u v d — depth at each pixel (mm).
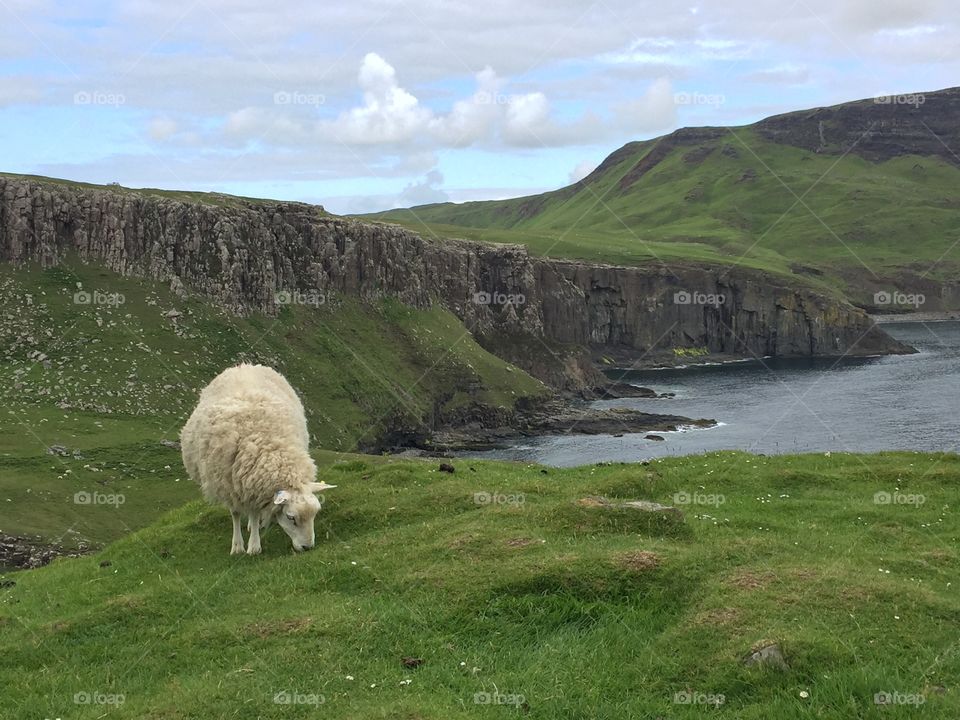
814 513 21328
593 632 13477
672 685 11812
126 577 18141
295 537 17828
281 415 19188
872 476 25156
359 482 23219
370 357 139000
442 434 127625
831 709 10703
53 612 16328
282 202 153000
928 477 24781
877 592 13602
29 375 95688
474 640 13484
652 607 13961
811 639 12023
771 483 24578
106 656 13789
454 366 144125
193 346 115875
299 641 13328
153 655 13555
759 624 12750
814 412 120250
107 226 123000
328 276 149625
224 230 133000
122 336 110375
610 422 124625
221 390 20328
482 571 15320
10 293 110875
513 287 190500
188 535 20234
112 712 11672
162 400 98375
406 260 164000
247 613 14906
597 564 14922
